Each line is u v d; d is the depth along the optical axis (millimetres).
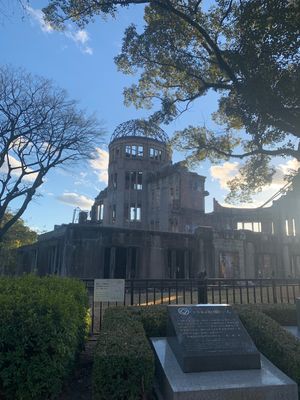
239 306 6828
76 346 5094
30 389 3994
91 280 8234
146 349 4285
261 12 10219
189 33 14531
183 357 4508
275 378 4297
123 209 45375
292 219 46281
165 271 28797
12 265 44156
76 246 25875
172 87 17562
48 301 4391
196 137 19359
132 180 46938
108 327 5297
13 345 4066
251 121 12484
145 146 47781
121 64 16312
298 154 14180
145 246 28297
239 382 4168
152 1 12938
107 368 4008
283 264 36781
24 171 25281
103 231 26875
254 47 10734
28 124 24188
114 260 26891
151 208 45500
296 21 9578
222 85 14922
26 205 25422
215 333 4926
